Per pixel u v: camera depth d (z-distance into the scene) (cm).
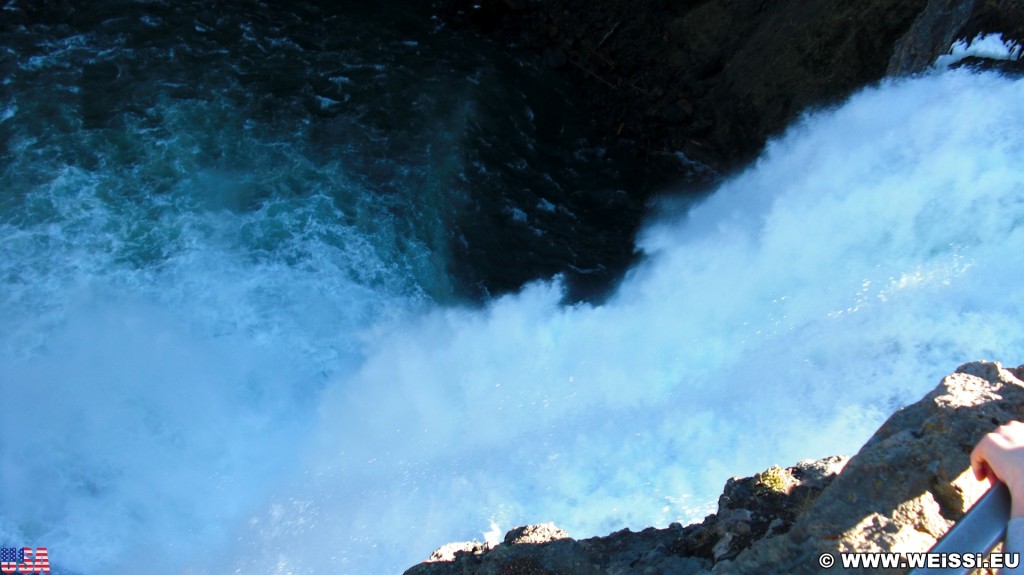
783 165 1464
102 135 1541
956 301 909
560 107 1769
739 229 1359
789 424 823
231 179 1518
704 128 1677
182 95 1625
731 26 1714
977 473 224
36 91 1593
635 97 1752
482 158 1642
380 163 1595
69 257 1377
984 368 432
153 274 1375
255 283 1391
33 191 1447
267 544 1017
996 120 1156
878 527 387
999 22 1215
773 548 409
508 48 1838
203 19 1762
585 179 1655
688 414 891
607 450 874
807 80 1491
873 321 915
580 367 1200
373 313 1392
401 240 1495
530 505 865
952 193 1113
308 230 1471
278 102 1653
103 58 1664
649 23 1786
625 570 505
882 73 1408
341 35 1788
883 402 820
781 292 1166
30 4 1728
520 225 1561
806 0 1560
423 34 1831
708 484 820
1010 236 999
